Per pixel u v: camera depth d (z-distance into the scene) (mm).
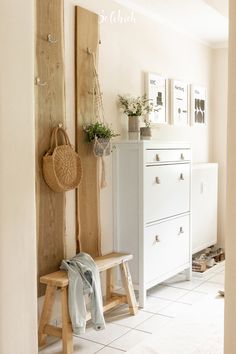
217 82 5164
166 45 4215
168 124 4297
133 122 3553
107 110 3449
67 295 2664
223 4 3674
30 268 1608
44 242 2857
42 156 2824
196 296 3637
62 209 2998
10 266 1529
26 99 1573
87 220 3262
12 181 1524
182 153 3885
